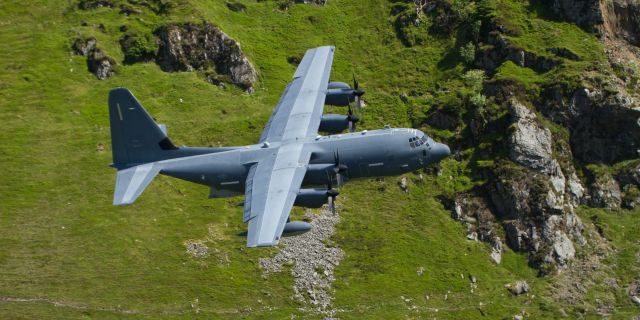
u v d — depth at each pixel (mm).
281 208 198000
